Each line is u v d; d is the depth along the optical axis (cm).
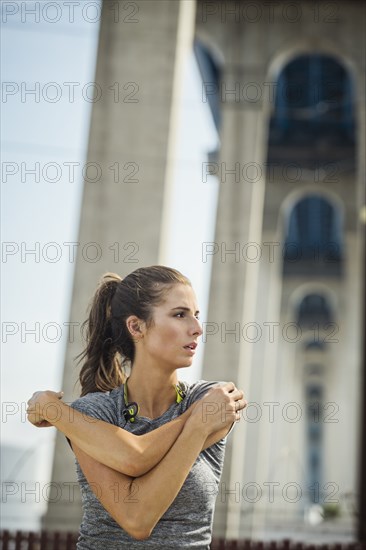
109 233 2623
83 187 2644
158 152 2639
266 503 6438
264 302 6788
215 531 3653
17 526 3089
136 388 373
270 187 7000
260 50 4631
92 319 404
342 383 9900
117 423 361
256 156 4409
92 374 404
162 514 332
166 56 2658
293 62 6003
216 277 4184
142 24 2678
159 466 332
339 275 9456
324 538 5394
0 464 2550
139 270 380
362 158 4528
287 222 8981
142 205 2628
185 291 371
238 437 4022
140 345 371
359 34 4650
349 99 6166
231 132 4453
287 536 5575
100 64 2673
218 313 4128
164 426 341
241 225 4259
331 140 6625
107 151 2647
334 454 11431
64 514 2586
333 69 6022
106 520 344
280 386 9456
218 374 4025
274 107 6284
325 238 9325
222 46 4650
